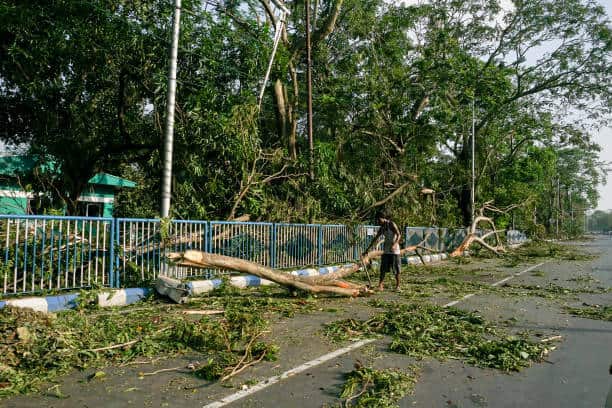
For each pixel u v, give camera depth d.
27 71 14.07
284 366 4.82
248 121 13.10
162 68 13.27
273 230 11.95
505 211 30.45
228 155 12.87
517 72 27.91
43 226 7.35
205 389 4.14
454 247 24.02
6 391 3.93
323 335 6.18
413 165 22.81
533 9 26.09
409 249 16.50
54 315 6.00
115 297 7.95
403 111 21.52
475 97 25.14
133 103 15.55
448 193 28.12
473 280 13.06
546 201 66.56
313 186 14.97
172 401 3.86
